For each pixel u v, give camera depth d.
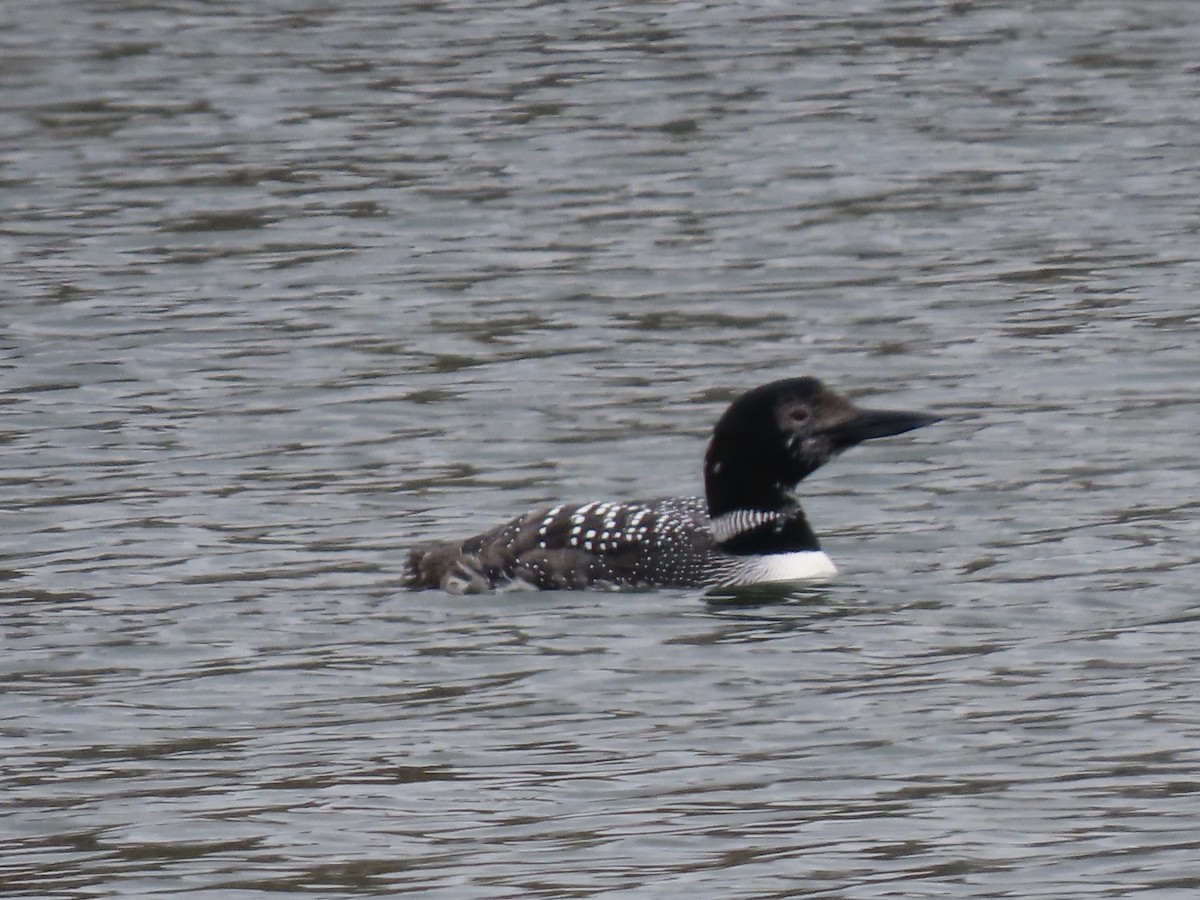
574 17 31.14
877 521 15.08
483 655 12.75
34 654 12.84
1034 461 16.14
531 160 25.17
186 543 14.79
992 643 12.69
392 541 14.87
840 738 11.34
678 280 21.12
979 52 28.97
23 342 19.52
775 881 9.67
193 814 10.58
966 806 10.45
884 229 22.56
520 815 10.48
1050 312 19.81
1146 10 30.75
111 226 23.09
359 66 28.92
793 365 18.69
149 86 28.09
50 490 15.90
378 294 20.89
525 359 18.95
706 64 28.73
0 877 9.95
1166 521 14.74
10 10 31.67
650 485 15.98
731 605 13.59
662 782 10.84
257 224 23.16
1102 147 25.09
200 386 18.34
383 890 9.70
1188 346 18.67
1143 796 10.46
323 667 12.59
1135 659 12.33
